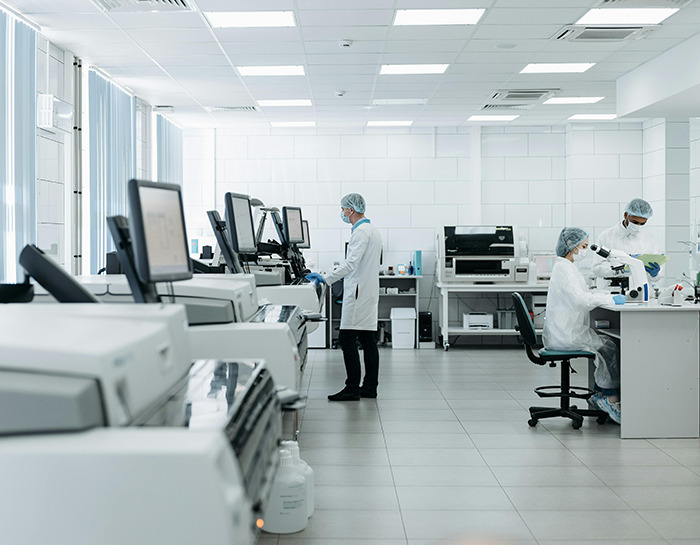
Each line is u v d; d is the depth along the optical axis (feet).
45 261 6.00
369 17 15.08
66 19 15.15
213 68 19.27
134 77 20.20
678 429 13.26
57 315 4.91
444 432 13.73
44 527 3.38
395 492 10.26
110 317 4.89
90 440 3.43
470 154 27.94
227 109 24.49
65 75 17.74
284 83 20.98
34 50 15.43
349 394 16.66
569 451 12.39
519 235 27.63
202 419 4.02
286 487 8.74
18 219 14.80
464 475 11.05
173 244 6.27
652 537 8.63
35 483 3.35
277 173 27.81
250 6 14.34
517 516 9.31
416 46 17.28
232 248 12.40
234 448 3.75
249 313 8.62
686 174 24.47
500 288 25.18
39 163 16.49
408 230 27.94
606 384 14.35
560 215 28.12
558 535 8.67
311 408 15.85
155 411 4.13
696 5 14.55
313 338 25.86
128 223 6.39
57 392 3.41
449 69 19.47
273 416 5.04
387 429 13.97
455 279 25.31
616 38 16.78
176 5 14.26
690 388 13.25
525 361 22.80
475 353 24.73
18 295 6.99
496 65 19.11
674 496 10.09
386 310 27.96
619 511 9.50
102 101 19.53
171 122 26.18
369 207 27.89
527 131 28.02
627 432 13.24
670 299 13.67
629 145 27.45
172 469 3.32
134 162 22.00
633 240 18.94
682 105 18.97
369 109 24.66
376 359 17.08
